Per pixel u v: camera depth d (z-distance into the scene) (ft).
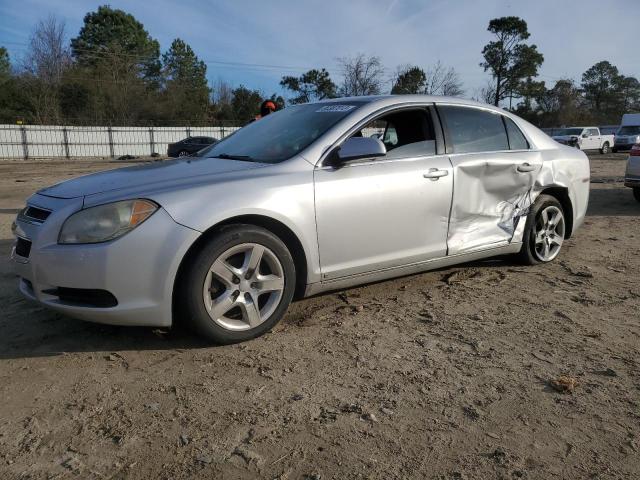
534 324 11.96
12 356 10.27
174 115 171.22
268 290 10.93
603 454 7.41
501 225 15.10
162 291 9.83
